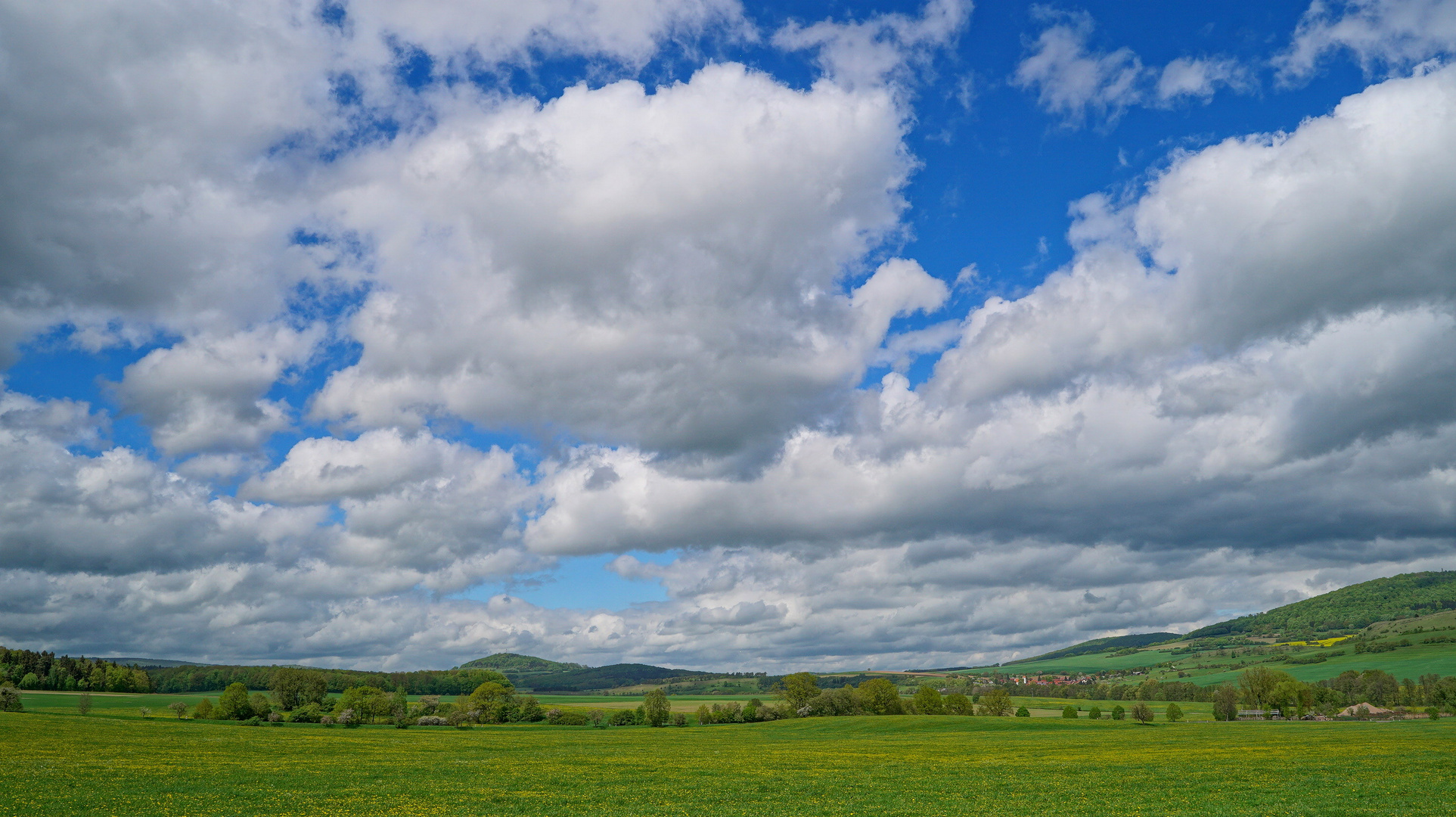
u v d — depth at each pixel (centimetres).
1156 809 4234
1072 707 16275
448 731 12769
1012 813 4194
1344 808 4084
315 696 16062
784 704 17012
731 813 4284
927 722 14475
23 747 7462
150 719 12081
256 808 4347
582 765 7131
